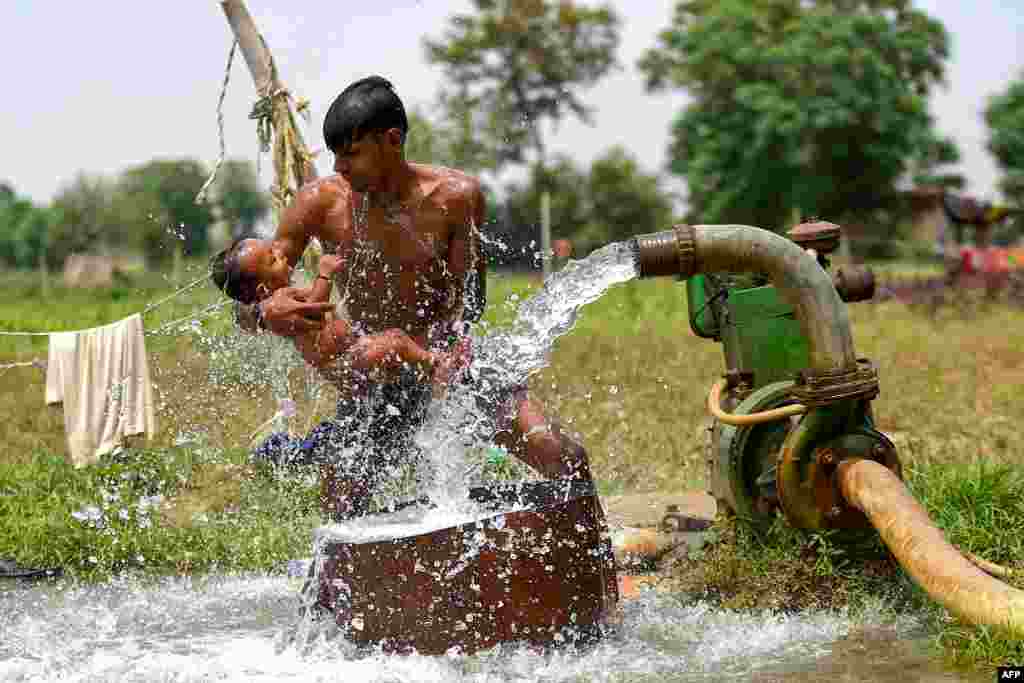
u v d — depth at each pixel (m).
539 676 4.66
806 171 39.12
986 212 29.31
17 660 5.05
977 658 4.68
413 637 4.86
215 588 6.42
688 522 7.26
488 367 5.31
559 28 36.56
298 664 4.89
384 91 5.10
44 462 8.79
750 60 39.12
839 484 5.48
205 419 9.18
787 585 5.57
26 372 14.36
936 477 6.93
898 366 15.02
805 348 6.01
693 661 4.84
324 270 5.06
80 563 6.89
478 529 4.82
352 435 5.53
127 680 4.75
